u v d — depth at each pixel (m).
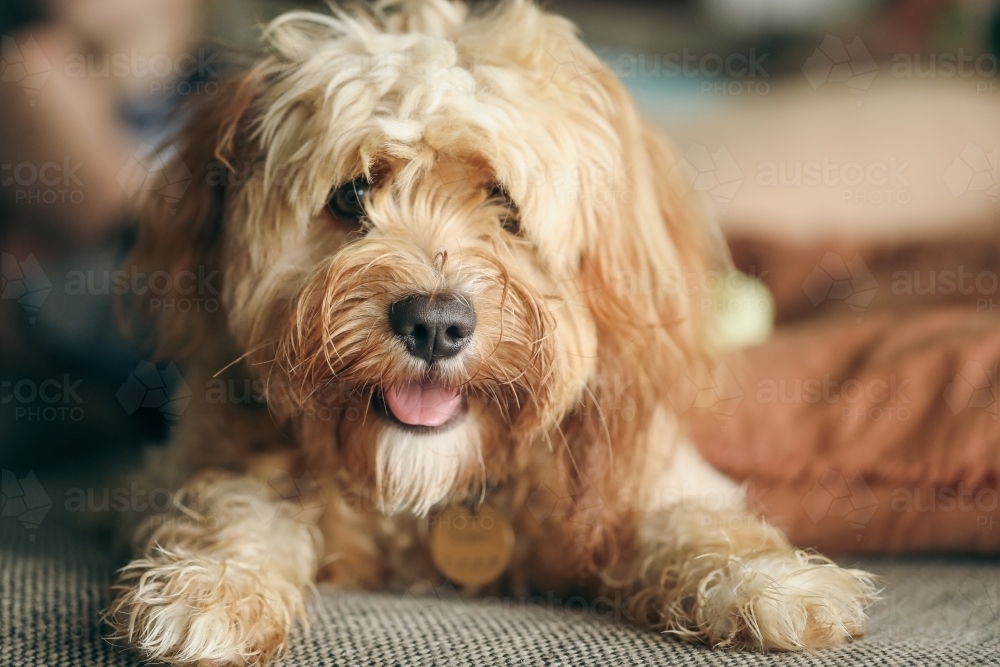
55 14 0.76
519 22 0.57
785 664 0.45
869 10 1.18
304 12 0.57
